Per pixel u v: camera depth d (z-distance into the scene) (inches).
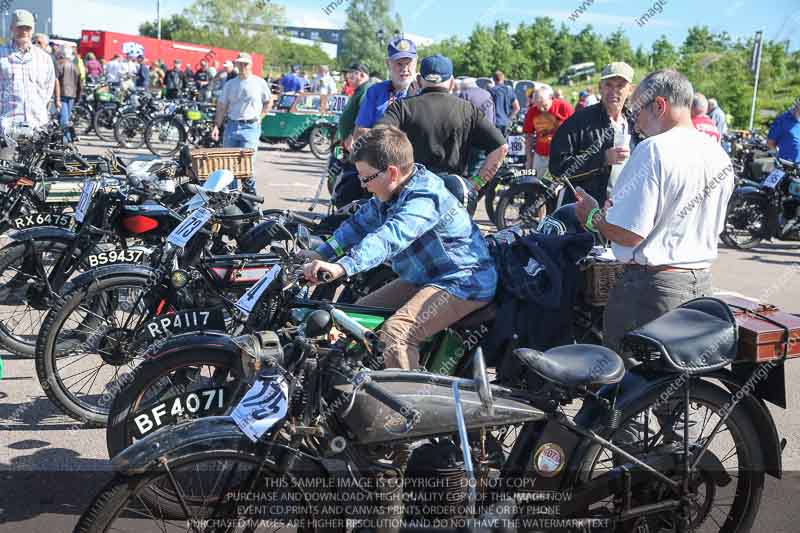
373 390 102.0
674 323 117.5
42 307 198.2
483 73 1574.8
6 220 242.4
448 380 108.7
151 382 130.3
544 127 409.7
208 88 857.5
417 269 136.0
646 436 119.8
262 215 186.7
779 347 116.0
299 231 174.4
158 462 98.7
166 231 193.3
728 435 167.5
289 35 1865.2
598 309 145.2
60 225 225.6
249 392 102.9
